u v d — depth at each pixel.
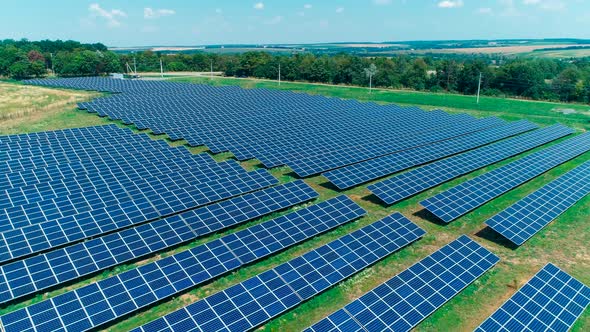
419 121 70.19
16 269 23.67
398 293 22.98
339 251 27.30
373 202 37.91
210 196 36.38
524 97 110.75
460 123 69.81
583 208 36.84
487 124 70.38
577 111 87.25
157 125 62.50
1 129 60.12
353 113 76.69
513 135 64.75
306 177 44.06
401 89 131.75
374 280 25.78
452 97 110.31
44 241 27.56
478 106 93.88
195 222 30.97
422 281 24.17
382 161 47.03
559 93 106.44
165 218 30.77
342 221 32.62
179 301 23.23
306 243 29.98
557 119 78.69
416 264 25.59
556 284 23.56
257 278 23.80
